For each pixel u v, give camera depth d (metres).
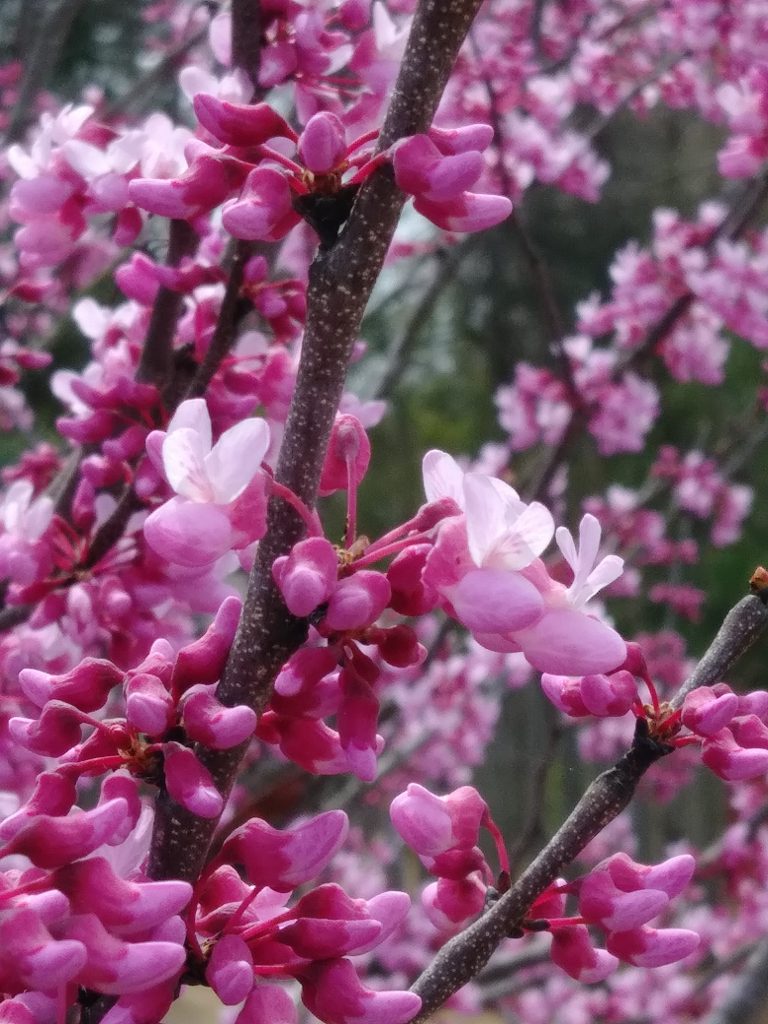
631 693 0.13
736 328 0.35
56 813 0.11
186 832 0.12
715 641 0.14
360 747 0.12
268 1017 0.11
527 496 0.39
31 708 0.20
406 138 0.11
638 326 0.38
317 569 0.11
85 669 0.12
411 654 0.12
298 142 0.12
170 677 0.12
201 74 0.17
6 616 0.21
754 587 0.14
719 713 0.13
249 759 0.36
